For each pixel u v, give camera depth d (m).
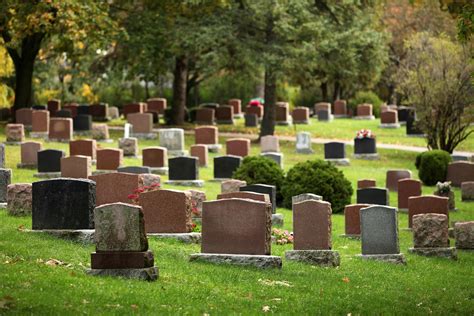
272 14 60.81
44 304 18.12
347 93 98.12
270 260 25.09
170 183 43.69
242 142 52.59
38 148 44.19
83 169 39.16
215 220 25.50
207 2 60.59
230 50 62.31
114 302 18.91
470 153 62.28
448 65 55.97
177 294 20.28
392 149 62.91
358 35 63.75
